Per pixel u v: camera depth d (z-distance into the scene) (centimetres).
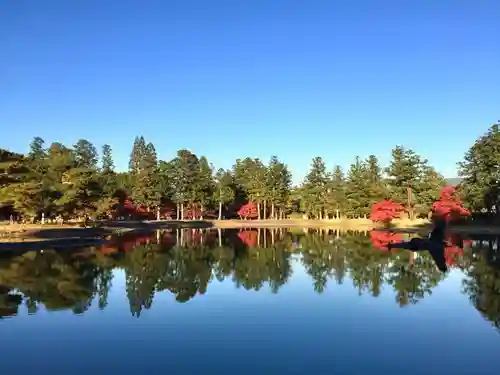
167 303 1875
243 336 1410
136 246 4375
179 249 4125
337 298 1953
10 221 6694
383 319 1603
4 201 5434
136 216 9756
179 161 10506
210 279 2467
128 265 3012
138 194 9750
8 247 3866
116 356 1236
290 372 1114
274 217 11525
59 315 1683
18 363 1187
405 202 8356
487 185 6259
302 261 3241
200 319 1612
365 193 9619
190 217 11056
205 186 10788
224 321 1588
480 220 6581
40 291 2120
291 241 5075
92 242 4669
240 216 11425
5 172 5250
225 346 1315
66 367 1152
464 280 2359
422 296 1977
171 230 7556
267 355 1238
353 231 7069
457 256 3359
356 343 1334
